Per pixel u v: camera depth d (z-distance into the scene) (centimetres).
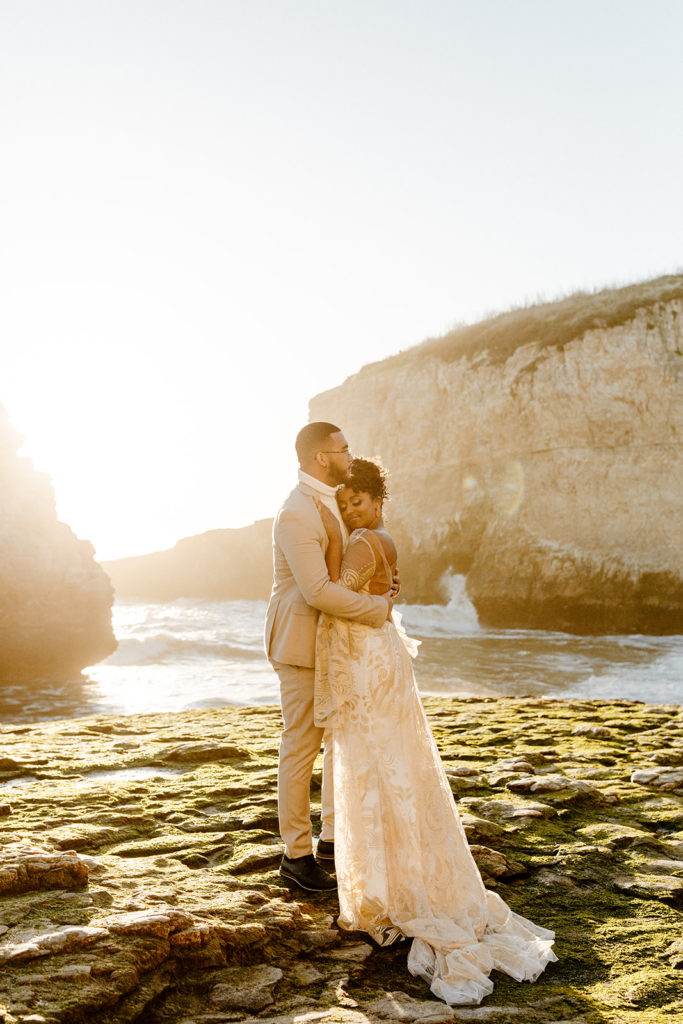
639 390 2992
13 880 313
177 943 273
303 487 342
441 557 3278
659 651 1962
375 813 306
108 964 253
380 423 3741
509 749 645
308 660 340
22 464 1997
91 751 641
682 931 307
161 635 2319
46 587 1838
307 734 346
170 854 379
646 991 258
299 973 275
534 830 428
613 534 2861
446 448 3447
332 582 322
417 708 326
